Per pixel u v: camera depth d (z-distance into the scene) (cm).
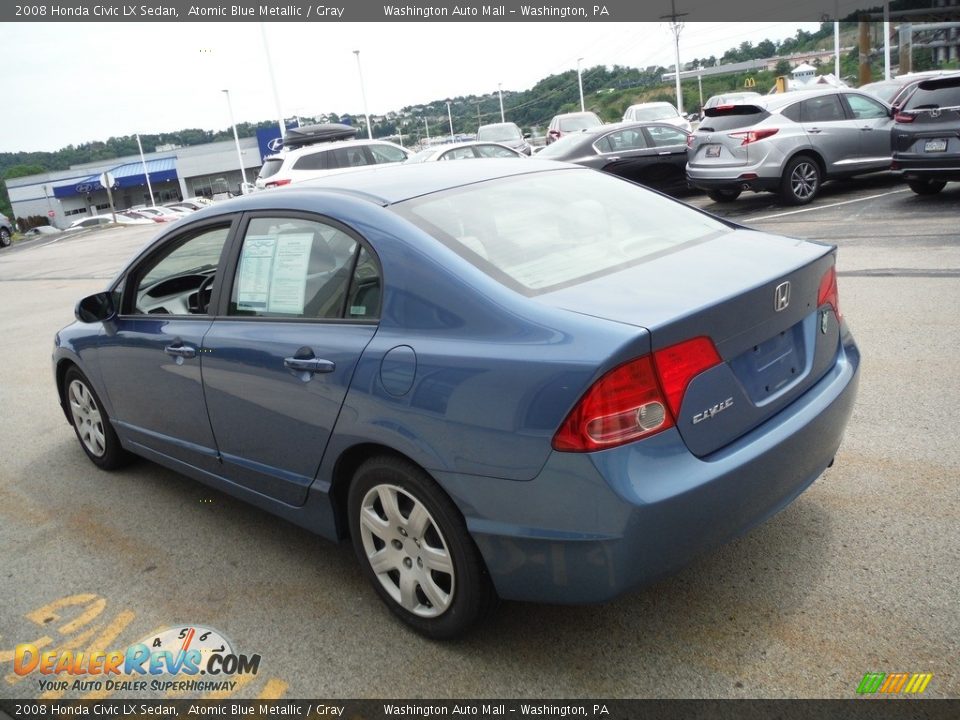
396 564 294
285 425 319
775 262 286
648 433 234
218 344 346
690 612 290
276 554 370
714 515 245
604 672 267
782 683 252
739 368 258
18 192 7719
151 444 427
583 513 234
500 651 283
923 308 605
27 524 429
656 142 1410
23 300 1312
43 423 604
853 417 432
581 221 319
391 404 271
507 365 244
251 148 7575
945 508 335
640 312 243
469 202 317
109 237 2881
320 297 312
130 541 398
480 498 253
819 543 321
